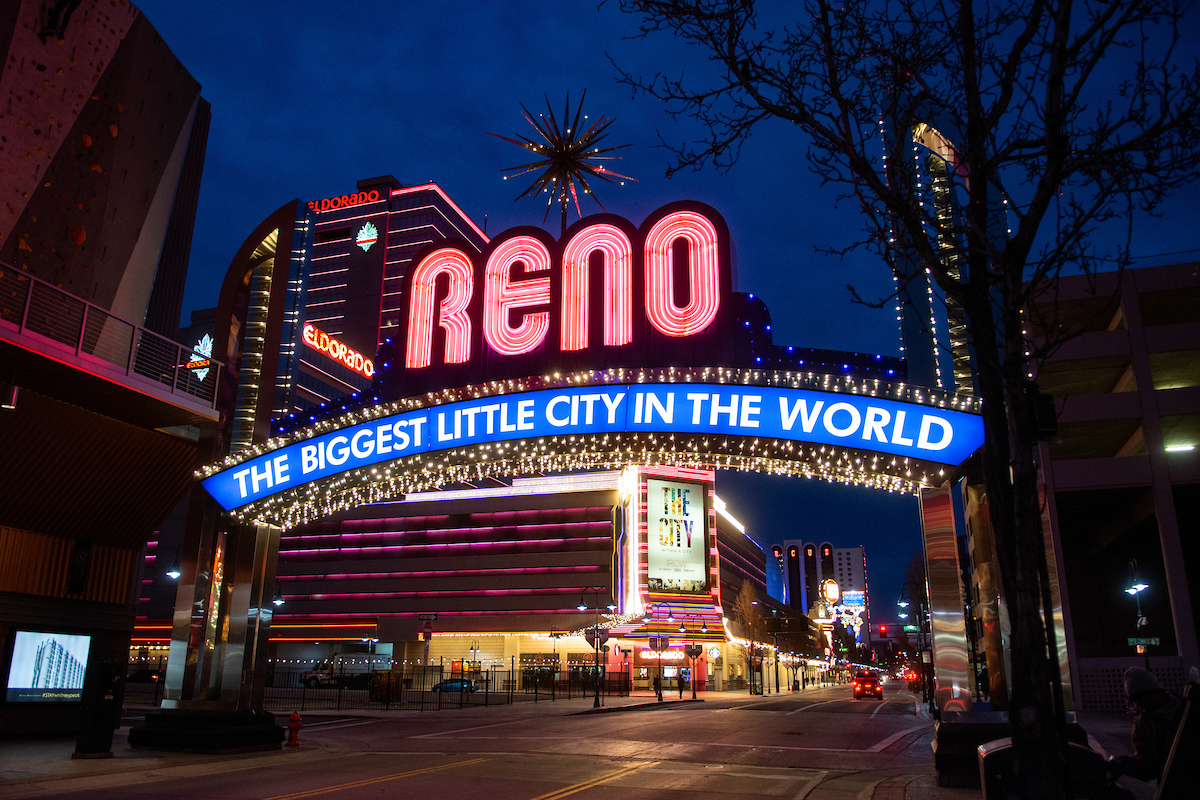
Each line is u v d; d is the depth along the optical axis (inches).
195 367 789.2
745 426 574.9
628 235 833.5
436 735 923.4
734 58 303.0
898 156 287.1
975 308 268.8
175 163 975.0
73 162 822.5
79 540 789.9
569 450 607.8
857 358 869.8
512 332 842.8
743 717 1275.8
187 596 709.9
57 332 776.9
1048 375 1579.7
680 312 796.0
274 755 684.1
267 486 702.5
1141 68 264.2
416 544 2945.4
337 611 2942.9
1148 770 230.7
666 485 2805.1
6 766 553.6
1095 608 1756.9
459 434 638.5
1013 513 251.1
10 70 761.6
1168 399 1440.7
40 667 751.7
